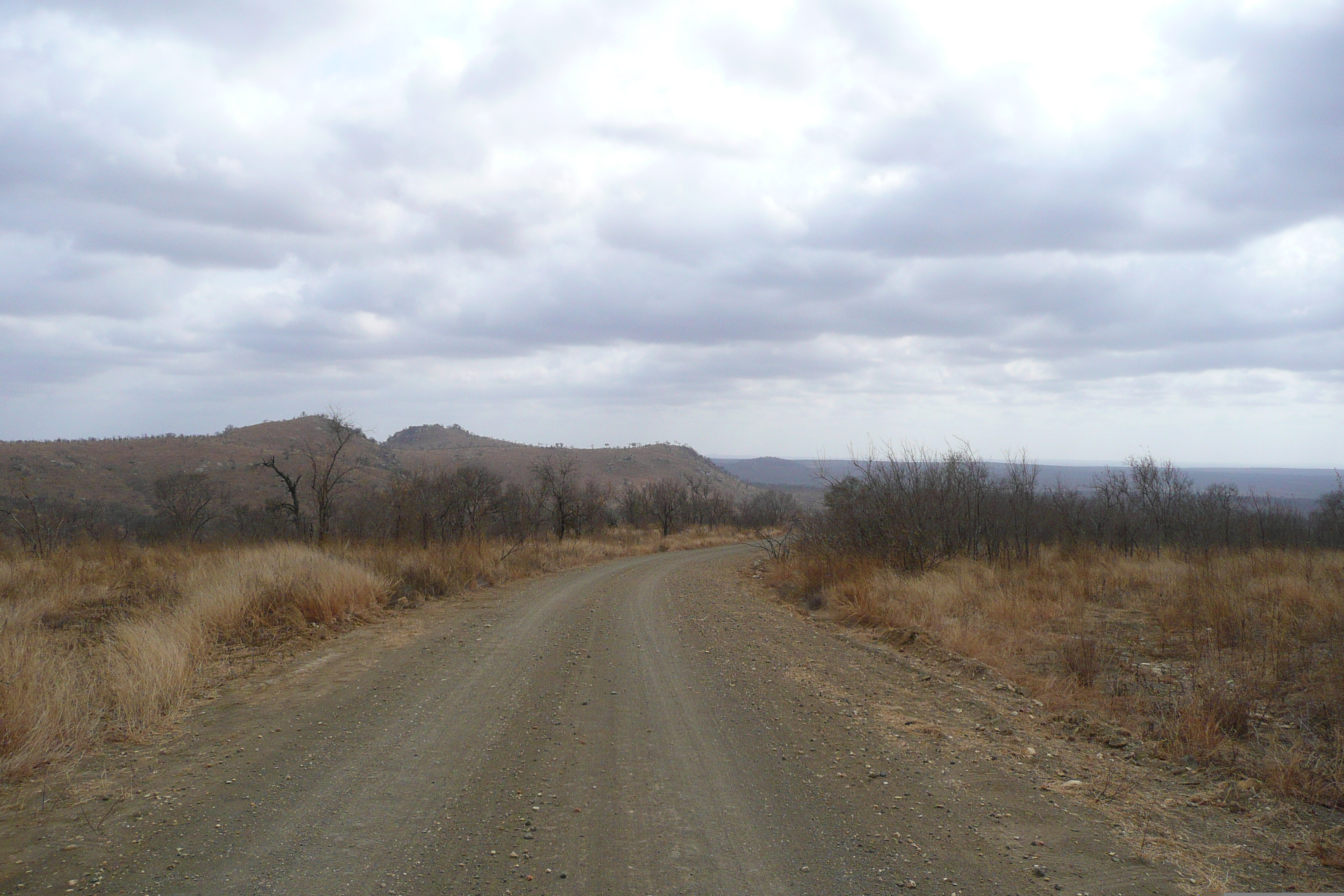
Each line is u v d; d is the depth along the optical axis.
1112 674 7.91
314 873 3.56
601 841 4.00
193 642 8.37
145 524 35.38
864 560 16.11
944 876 3.67
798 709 6.85
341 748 5.46
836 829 4.23
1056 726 6.34
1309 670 7.39
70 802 4.39
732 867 3.73
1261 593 11.93
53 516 23.27
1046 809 4.55
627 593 16.00
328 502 26.11
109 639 8.38
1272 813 4.46
